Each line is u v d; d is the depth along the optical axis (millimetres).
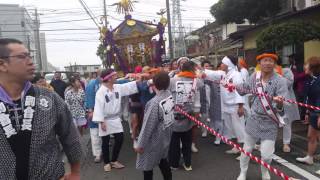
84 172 7023
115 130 6984
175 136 6672
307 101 6715
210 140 9305
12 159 2480
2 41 2588
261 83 5484
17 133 2496
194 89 6613
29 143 2523
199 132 10398
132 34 12867
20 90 2611
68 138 2898
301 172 6387
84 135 11047
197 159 7559
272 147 5512
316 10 13938
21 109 2545
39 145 2559
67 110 2832
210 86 8516
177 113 6457
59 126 2785
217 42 27969
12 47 2562
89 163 7656
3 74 2568
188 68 6629
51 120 2641
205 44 31094
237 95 7121
